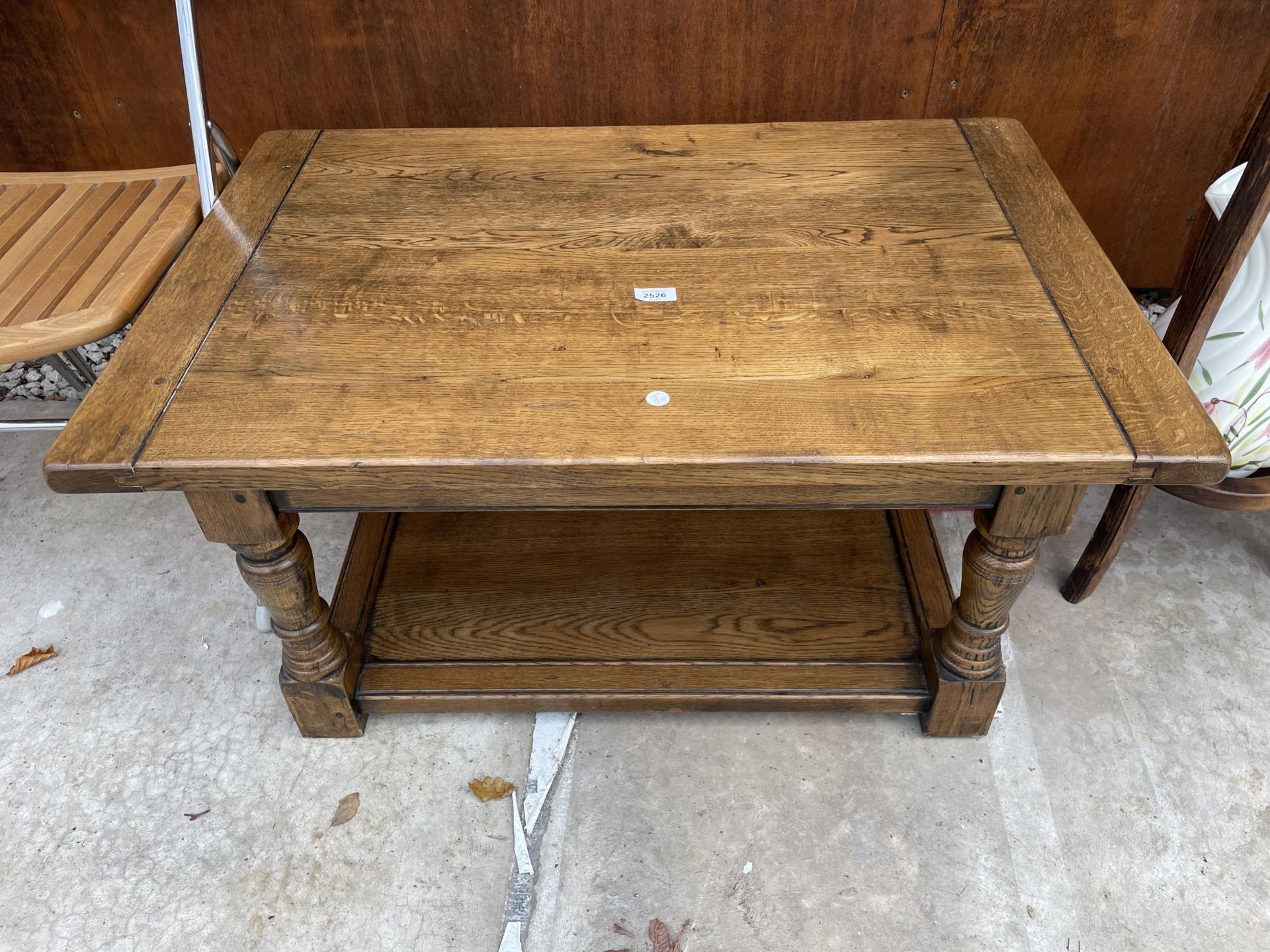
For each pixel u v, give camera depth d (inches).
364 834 60.2
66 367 87.5
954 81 82.0
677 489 49.2
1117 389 48.4
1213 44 77.5
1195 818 60.3
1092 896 56.7
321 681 60.5
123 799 62.3
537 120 86.4
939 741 64.8
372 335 53.1
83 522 82.4
